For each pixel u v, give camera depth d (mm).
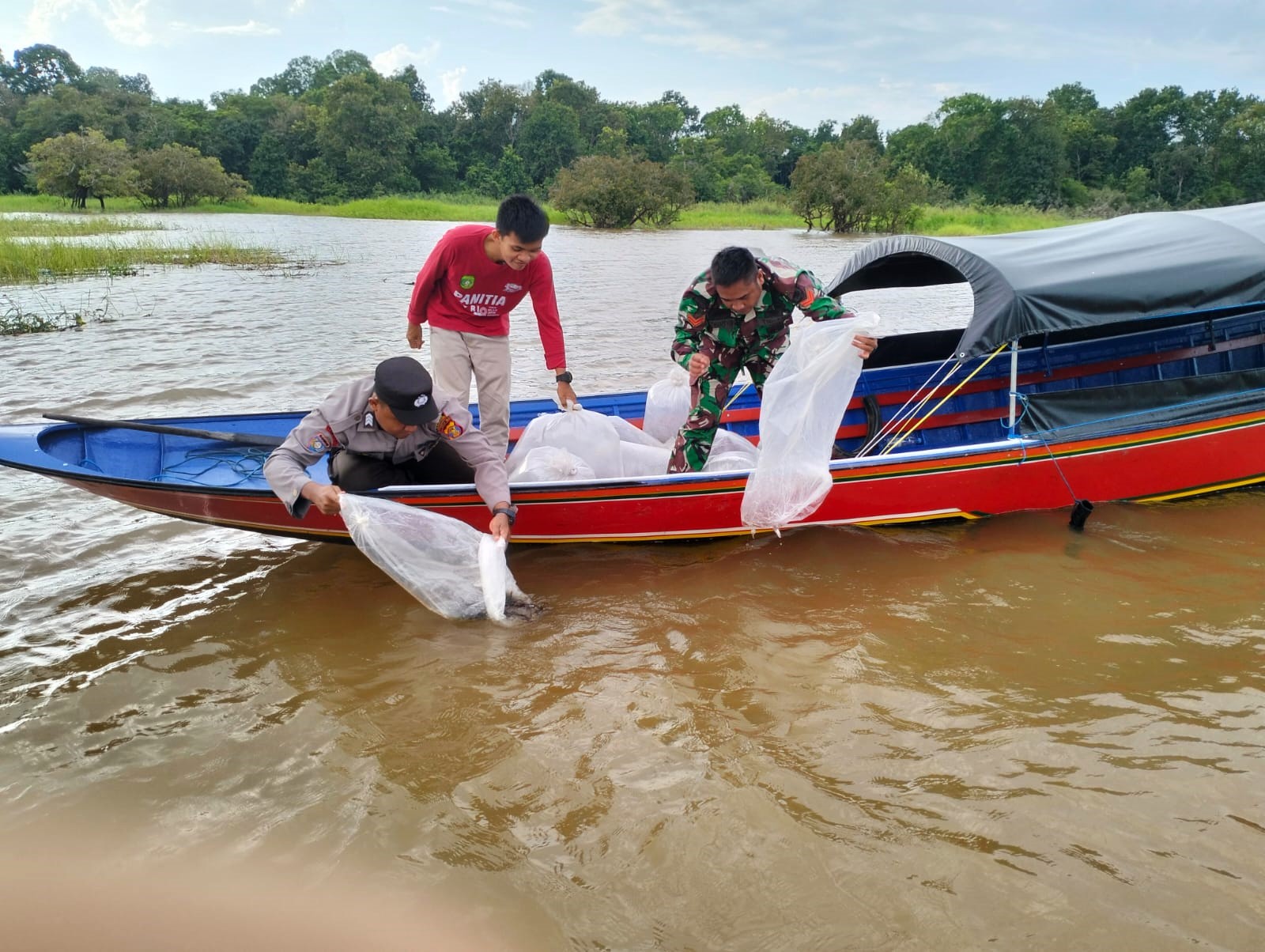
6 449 4609
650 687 3529
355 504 4094
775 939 2354
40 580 4559
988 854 2633
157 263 20359
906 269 6766
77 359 9539
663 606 4277
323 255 23547
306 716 3354
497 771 3029
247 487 4840
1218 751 3100
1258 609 4188
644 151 76062
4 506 5508
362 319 12859
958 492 5270
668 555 4953
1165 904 2441
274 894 2510
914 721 3291
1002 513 5438
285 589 4492
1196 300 5273
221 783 2988
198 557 4910
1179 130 76812
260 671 3686
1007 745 3139
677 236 34781
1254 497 5816
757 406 6867
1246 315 6512
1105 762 3041
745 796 2883
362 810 2854
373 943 2350
